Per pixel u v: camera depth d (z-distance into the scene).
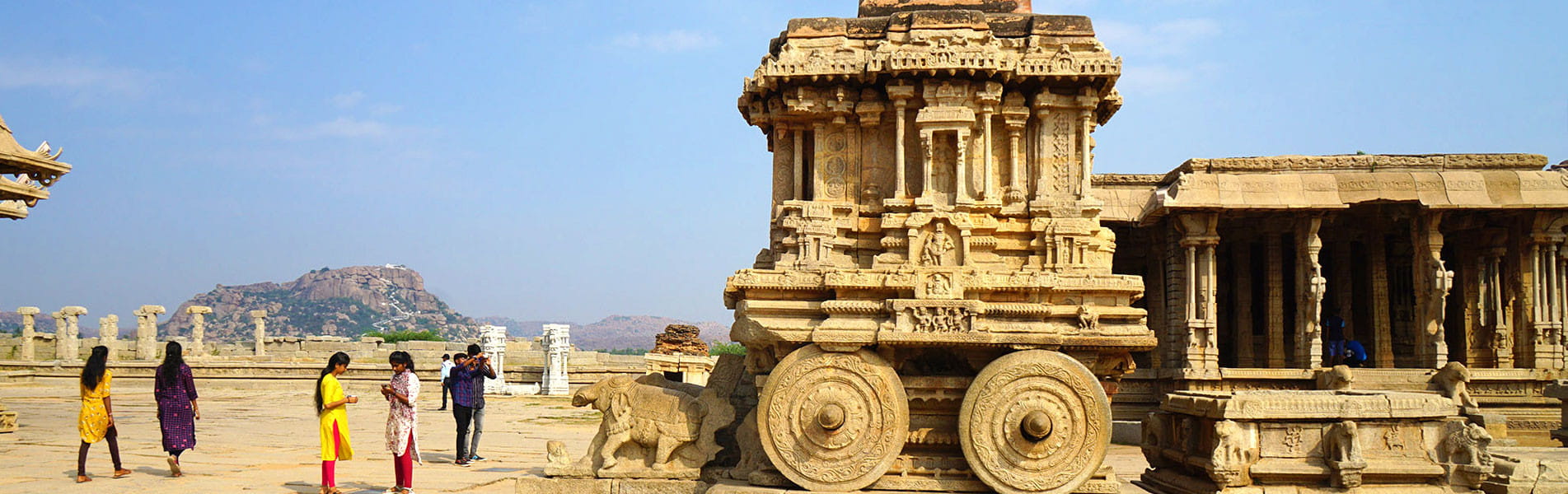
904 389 10.43
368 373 43.09
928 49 11.37
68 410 28.66
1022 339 10.18
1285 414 10.62
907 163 11.73
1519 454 15.48
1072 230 11.16
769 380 10.38
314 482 13.80
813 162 11.91
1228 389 27.05
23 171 21.97
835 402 10.27
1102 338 10.23
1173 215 28.12
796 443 10.30
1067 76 11.33
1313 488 10.48
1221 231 31.91
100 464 15.67
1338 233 32.47
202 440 20.20
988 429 10.07
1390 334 31.33
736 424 11.66
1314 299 27.62
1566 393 20.91
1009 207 11.52
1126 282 10.78
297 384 43.03
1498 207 27.48
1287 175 28.31
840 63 11.49
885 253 11.37
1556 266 28.88
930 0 12.52
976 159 11.62
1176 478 11.56
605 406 11.25
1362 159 28.55
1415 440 10.72
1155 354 31.02
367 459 17.02
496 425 25.83
